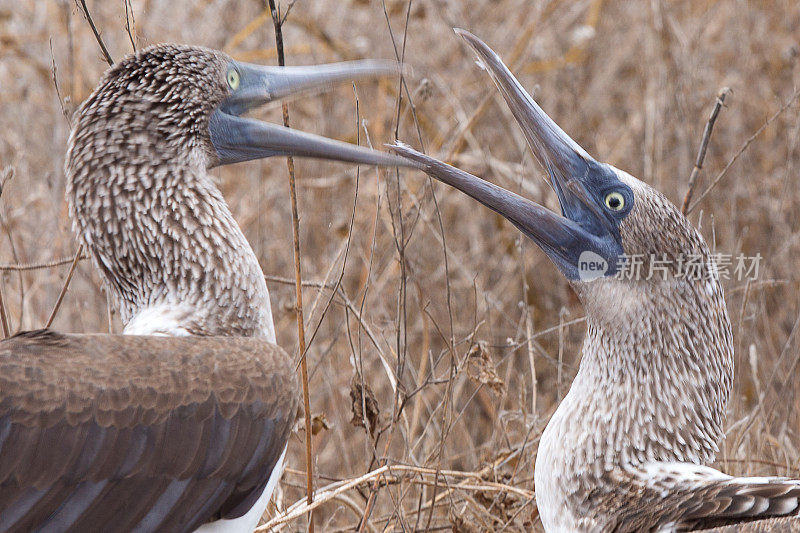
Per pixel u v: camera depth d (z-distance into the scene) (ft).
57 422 23.99
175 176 28.43
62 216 43.80
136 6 53.42
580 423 28.50
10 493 23.65
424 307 36.06
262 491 26.76
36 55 55.57
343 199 50.55
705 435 28.73
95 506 24.31
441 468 35.60
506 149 54.03
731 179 50.93
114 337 25.53
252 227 49.26
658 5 53.98
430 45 56.03
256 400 26.05
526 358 44.88
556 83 57.21
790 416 41.63
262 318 28.73
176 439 25.04
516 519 34.96
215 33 56.90
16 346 24.54
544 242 29.71
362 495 34.45
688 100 51.80
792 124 51.65
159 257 28.35
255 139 29.50
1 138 52.03
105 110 28.32
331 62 56.44
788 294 47.34
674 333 28.40
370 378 42.34
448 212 50.96
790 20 55.88
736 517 25.64
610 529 27.30
